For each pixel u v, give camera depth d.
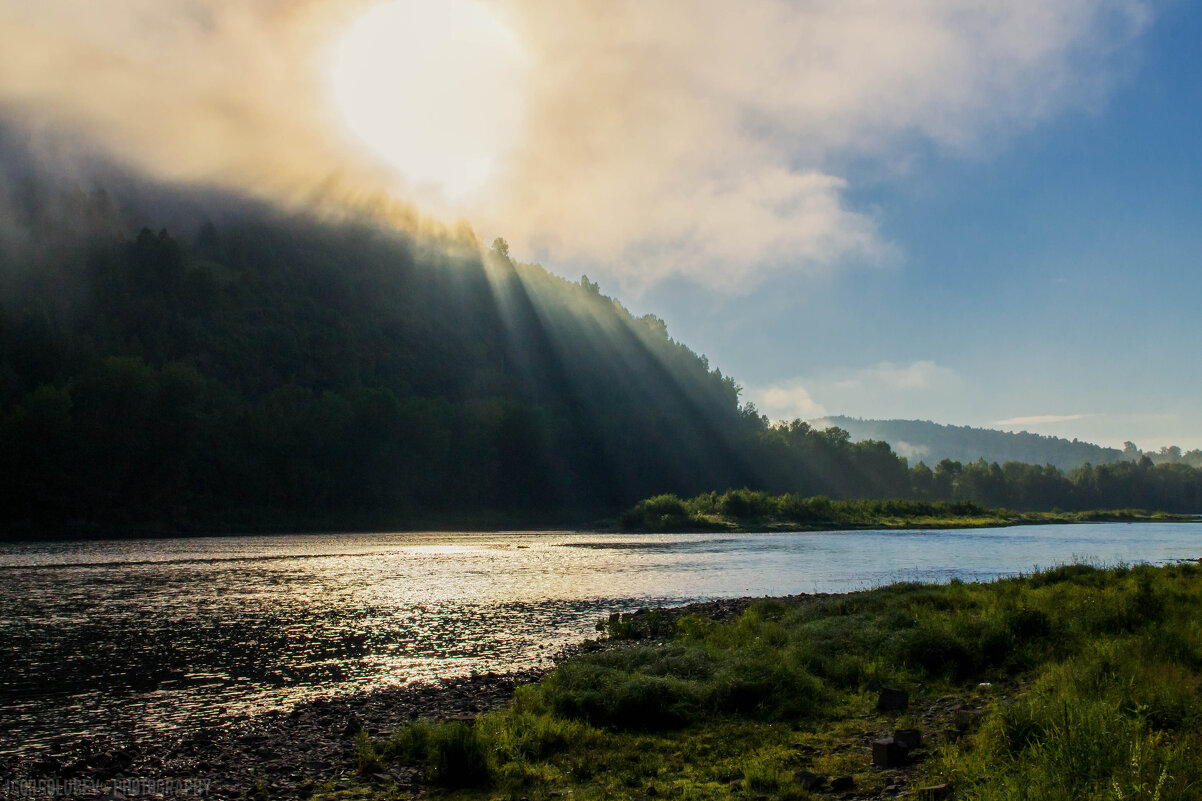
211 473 115.94
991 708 12.02
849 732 11.74
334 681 18.86
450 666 20.44
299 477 124.00
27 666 20.69
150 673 19.84
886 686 13.83
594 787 9.66
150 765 11.90
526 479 155.62
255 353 195.88
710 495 130.75
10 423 94.75
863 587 38.84
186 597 34.56
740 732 11.95
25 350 128.75
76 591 36.88
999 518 149.12
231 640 24.31
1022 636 16.64
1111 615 17.75
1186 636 14.73
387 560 55.97
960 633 16.73
